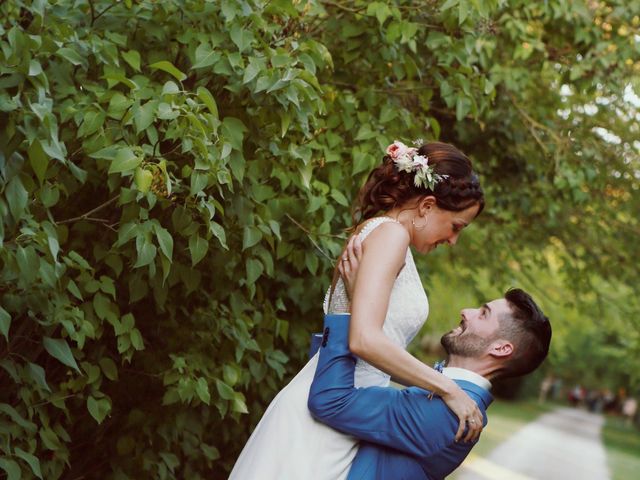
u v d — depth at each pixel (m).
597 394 56.34
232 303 3.90
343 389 2.38
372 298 2.34
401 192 2.53
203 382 3.70
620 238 8.69
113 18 3.49
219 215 3.57
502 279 9.27
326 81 4.48
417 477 2.40
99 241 3.41
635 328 9.55
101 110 3.01
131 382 4.01
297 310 4.76
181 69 3.62
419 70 4.68
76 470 4.04
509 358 2.51
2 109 2.41
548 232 8.77
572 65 6.32
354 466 2.44
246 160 3.57
